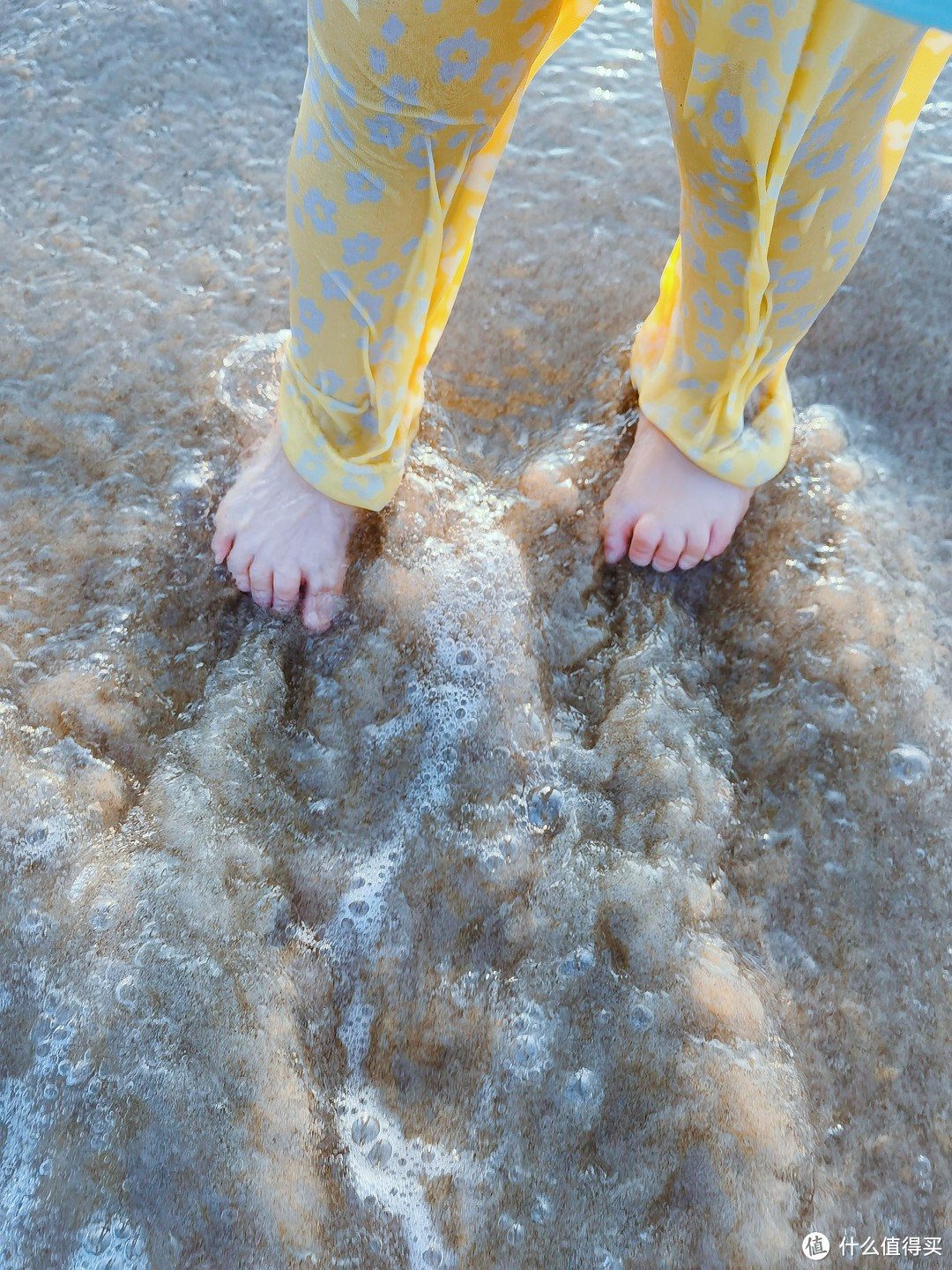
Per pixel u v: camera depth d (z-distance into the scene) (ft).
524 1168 3.18
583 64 5.77
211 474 4.30
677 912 3.54
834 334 4.87
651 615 4.16
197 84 5.57
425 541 4.13
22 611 3.97
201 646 4.00
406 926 3.53
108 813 3.58
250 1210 3.05
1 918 3.37
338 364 3.54
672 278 4.16
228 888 3.46
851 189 3.11
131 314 4.74
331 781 3.76
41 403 4.47
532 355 4.78
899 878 3.71
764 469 4.03
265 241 5.04
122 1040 3.20
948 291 5.00
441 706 3.88
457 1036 3.37
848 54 2.60
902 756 3.88
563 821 3.69
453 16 2.58
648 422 4.17
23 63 5.56
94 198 5.11
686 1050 3.32
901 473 4.58
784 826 3.78
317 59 2.79
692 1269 3.07
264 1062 3.22
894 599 4.18
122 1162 3.06
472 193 3.36
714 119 2.83
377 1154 3.20
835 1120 3.33
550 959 3.46
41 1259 2.95
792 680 4.02
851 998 3.52
